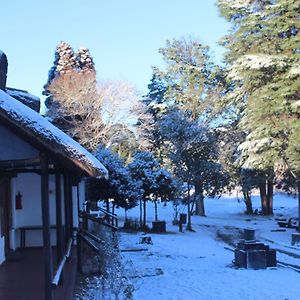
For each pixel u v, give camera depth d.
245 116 33.44
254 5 33.78
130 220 29.45
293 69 29.70
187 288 12.85
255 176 42.19
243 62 31.17
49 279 6.31
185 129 32.78
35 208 13.71
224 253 20.39
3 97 6.07
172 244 22.50
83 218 16.34
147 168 29.73
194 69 44.09
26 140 6.14
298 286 13.16
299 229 30.56
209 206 53.12
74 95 41.91
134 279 13.38
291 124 29.92
